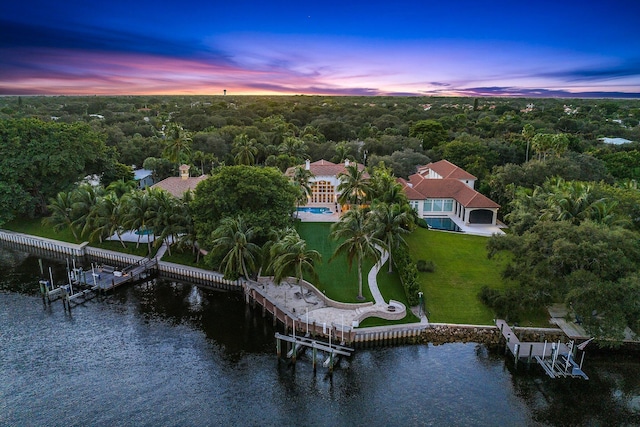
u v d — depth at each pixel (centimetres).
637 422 3631
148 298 5897
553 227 4719
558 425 3603
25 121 8912
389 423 3628
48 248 7769
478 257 6538
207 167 12756
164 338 4897
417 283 5162
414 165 11844
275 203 6178
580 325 4756
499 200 8725
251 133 14025
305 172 8369
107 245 7438
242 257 5497
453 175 9400
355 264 6269
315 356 4372
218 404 3856
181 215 6481
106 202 6969
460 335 4731
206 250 6662
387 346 4641
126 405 3828
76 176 9275
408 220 6025
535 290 4528
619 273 4272
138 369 4331
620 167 10019
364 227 5162
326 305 5203
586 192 5894
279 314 5053
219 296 5966
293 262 5100
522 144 12162
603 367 4297
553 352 4262
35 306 5644
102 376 4219
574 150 11969
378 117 19400
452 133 14575
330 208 9194
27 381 4134
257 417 3709
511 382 4097
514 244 4906
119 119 17750
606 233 4450
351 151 12888
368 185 7475
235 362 4462
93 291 6034
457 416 3694
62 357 4522
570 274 4322
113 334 4975
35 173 8669
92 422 3631
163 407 3812
